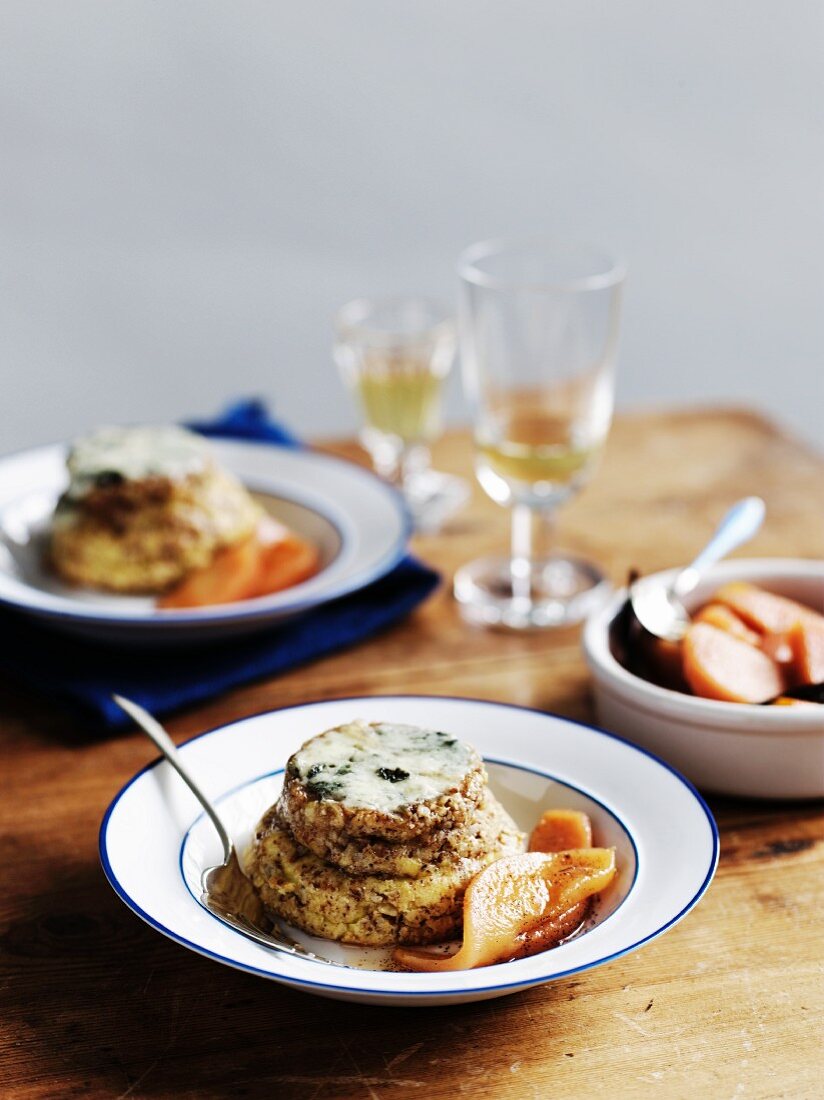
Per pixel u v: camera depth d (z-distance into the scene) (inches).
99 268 72.0
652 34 70.4
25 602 38.4
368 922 31.6
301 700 37.9
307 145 70.9
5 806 35.2
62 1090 30.1
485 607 40.8
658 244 75.0
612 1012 31.2
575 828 32.9
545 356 40.3
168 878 31.6
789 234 75.6
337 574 40.0
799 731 34.2
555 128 71.9
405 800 31.6
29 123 68.6
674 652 36.1
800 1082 30.2
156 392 74.8
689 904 30.8
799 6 70.8
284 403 76.2
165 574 41.3
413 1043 30.8
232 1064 30.5
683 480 46.4
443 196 72.8
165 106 69.2
